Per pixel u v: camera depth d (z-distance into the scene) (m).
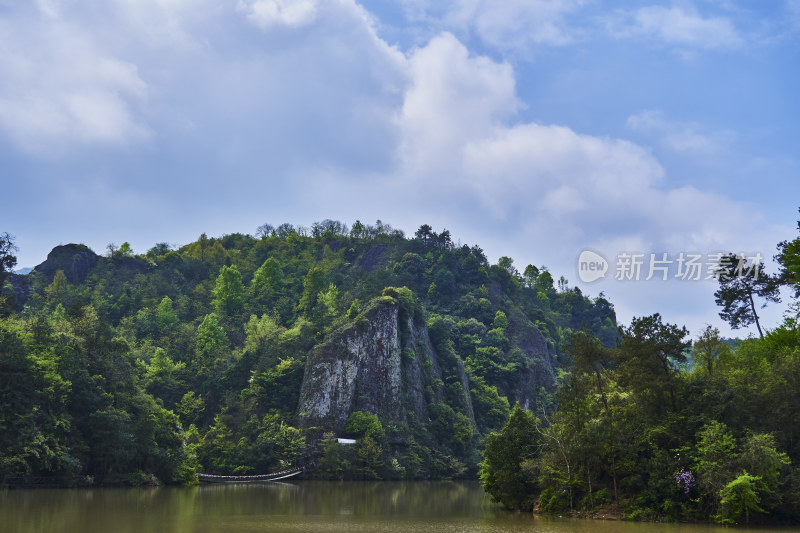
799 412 53.28
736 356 69.19
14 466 73.69
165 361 147.38
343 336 148.75
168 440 99.38
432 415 156.12
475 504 71.69
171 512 54.06
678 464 51.94
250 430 128.88
